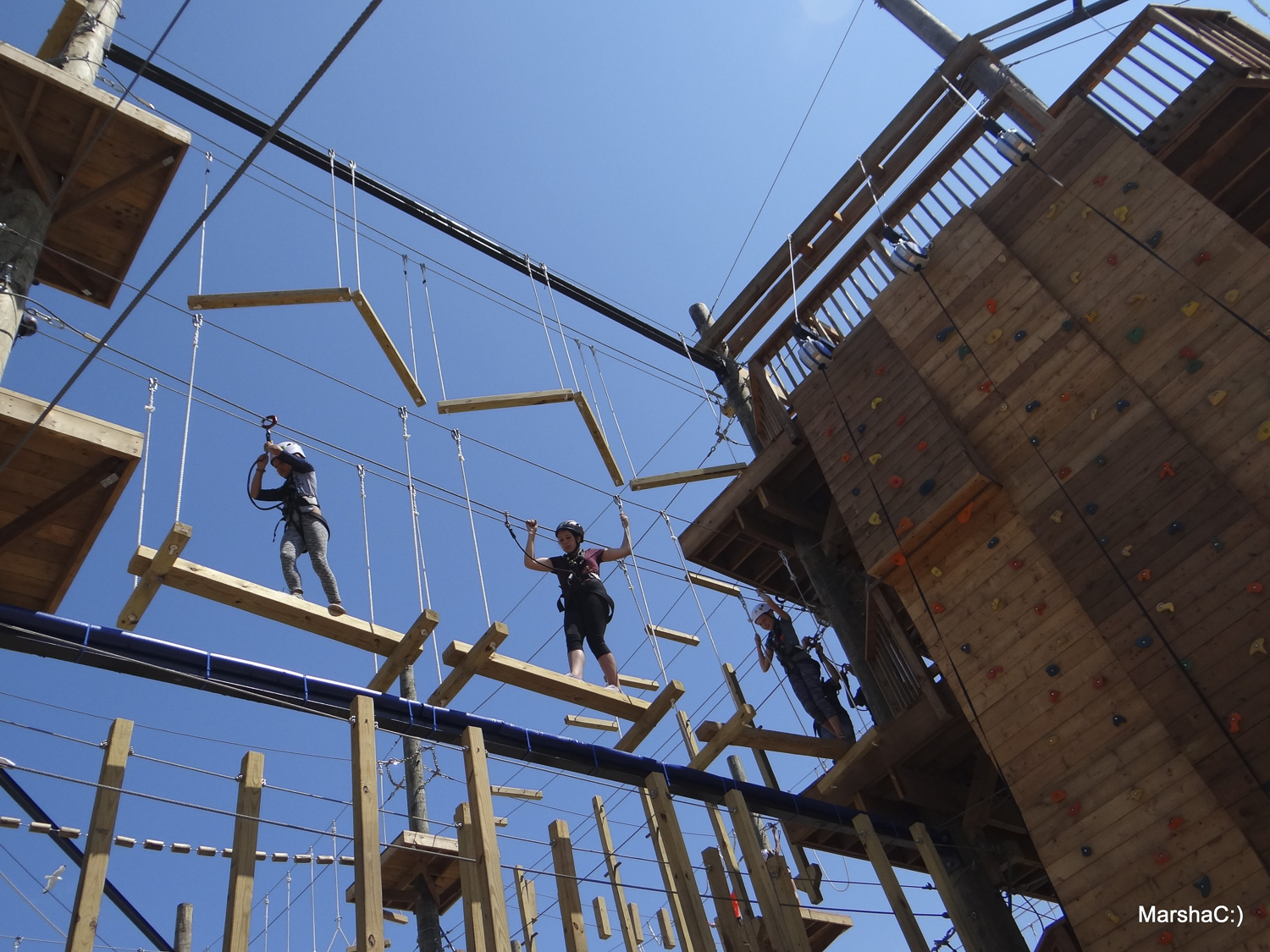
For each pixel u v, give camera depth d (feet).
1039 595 31.48
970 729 36.50
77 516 20.39
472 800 21.15
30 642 19.95
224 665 22.02
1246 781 25.79
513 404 29.55
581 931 21.53
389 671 22.95
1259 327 29.48
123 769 17.40
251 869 17.29
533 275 46.06
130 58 35.76
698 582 45.57
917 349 37.70
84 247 26.66
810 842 39.09
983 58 42.37
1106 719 28.89
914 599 34.63
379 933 17.26
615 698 26.13
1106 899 27.30
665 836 25.16
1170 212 32.68
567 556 28.96
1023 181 37.17
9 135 23.47
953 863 36.73
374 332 25.89
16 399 18.62
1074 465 31.94
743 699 41.11
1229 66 33.45
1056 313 34.09
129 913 34.99
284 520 24.07
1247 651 26.71
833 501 44.24
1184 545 28.71
